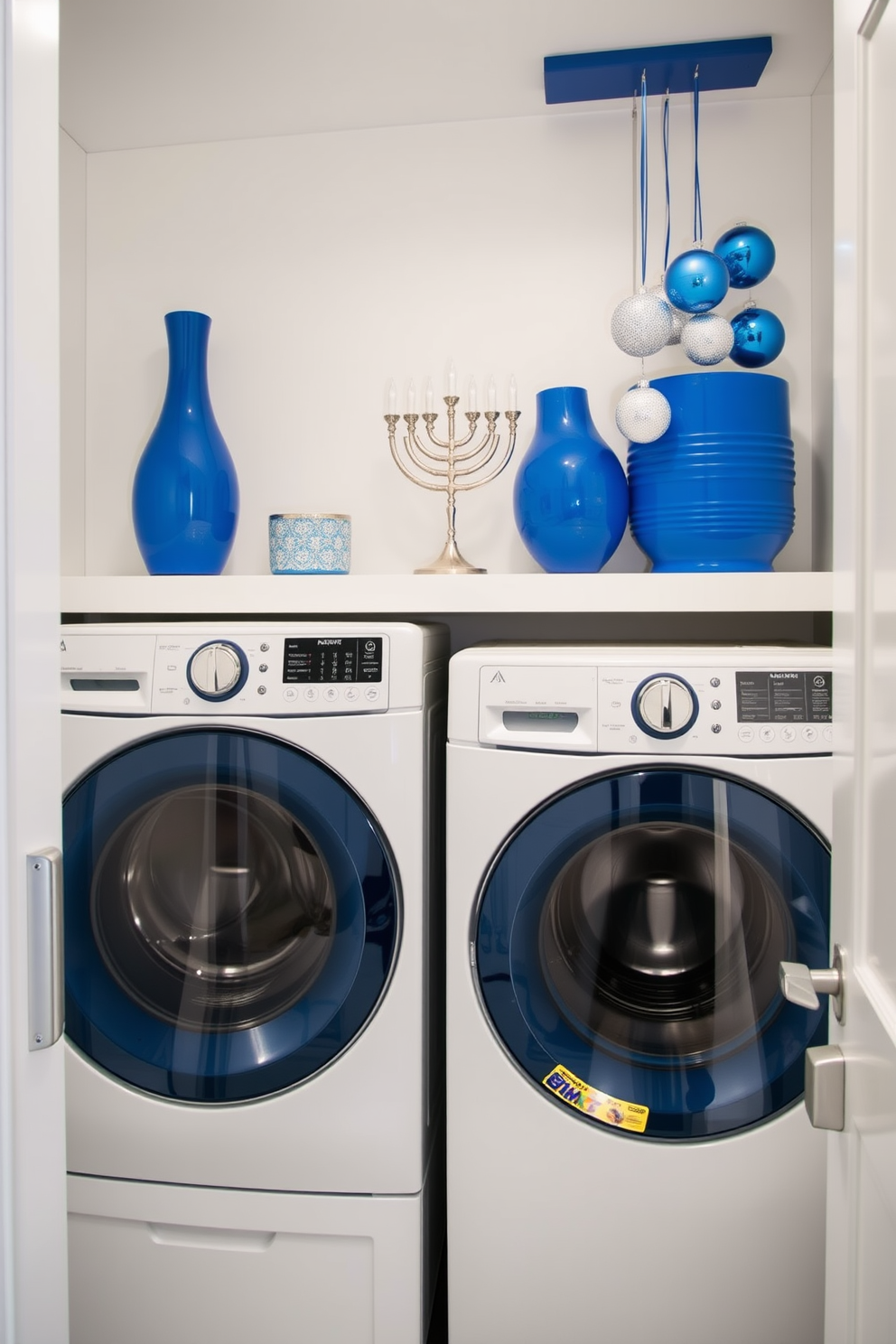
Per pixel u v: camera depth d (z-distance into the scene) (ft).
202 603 4.82
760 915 3.75
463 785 3.78
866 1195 2.20
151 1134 3.96
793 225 5.55
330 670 3.90
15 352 2.05
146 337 6.07
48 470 2.17
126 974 4.06
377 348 5.90
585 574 4.55
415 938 3.86
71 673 4.01
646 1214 3.67
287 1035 3.90
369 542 5.94
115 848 4.02
